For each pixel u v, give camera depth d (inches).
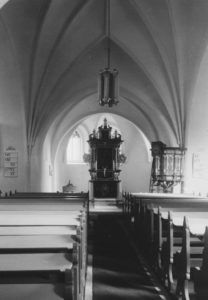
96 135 1010.1
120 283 274.5
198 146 690.8
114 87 458.6
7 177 680.4
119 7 540.1
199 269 186.5
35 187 687.7
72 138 1181.7
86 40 611.2
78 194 555.5
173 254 249.3
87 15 557.0
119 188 940.6
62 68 645.9
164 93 673.6
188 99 657.0
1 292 120.3
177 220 275.7
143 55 626.2
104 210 759.1
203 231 226.8
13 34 544.4
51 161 929.5
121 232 506.9
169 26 548.4
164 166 689.6
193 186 693.3
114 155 948.0
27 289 122.8
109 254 375.6
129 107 916.6
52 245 163.5
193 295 224.2
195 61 598.9
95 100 898.7
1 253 159.2
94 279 284.7
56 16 532.1
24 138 673.6
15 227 208.8
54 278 133.4
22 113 659.4
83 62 684.7
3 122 665.0
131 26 579.2
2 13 497.4
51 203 374.6
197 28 543.8
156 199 454.0
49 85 655.8
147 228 342.6
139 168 1181.1
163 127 796.0
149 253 329.4
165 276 257.4
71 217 251.6
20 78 612.4
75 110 919.7
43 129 702.5
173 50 586.2
